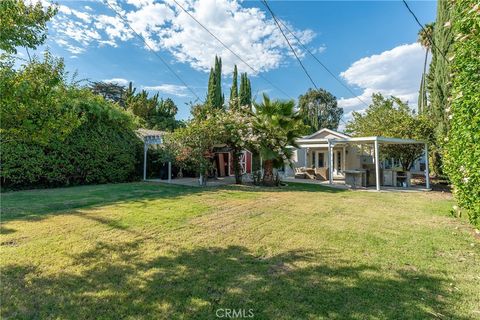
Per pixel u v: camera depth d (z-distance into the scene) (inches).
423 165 761.0
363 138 468.4
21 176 394.6
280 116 445.1
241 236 174.6
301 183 539.5
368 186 508.7
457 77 178.1
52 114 129.7
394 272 122.6
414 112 630.5
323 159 727.1
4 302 97.6
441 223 209.8
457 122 182.7
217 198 323.0
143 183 498.0
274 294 104.0
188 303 98.0
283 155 482.9
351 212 251.3
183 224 201.5
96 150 483.8
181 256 140.9
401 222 213.2
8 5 110.7
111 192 367.6
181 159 478.6
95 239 164.4
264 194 364.8
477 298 100.9
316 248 153.0
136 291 106.0
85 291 105.7
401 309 94.2
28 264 128.4
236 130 462.0
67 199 304.3
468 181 169.9
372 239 169.0
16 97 111.8
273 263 132.6
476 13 127.6
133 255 141.6
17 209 246.2
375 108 703.7
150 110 1098.7
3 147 375.2
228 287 109.3
